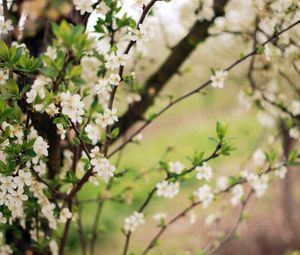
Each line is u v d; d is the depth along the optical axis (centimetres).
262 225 705
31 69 177
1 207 203
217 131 211
